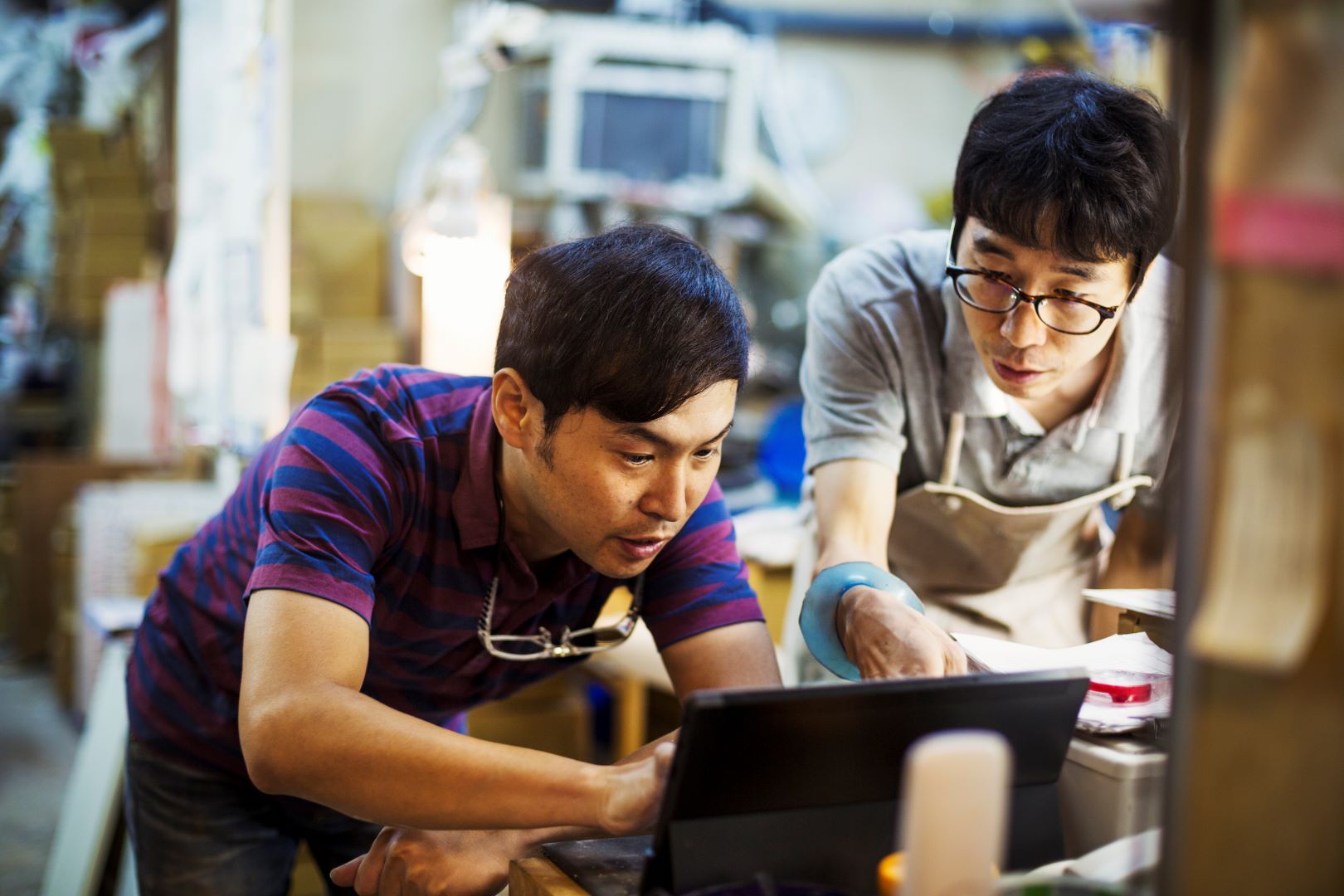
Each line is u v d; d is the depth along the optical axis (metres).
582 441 0.98
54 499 4.41
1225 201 0.59
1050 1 3.58
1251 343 0.58
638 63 5.35
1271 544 0.58
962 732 0.88
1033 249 1.14
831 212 6.15
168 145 4.34
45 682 4.33
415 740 0.95
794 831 0.86
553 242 1.08
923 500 1.47
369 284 3.72
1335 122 0.55
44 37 5.48
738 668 1.22
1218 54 0.59
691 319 0.95
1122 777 0.93
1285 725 0.59
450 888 1.05
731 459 4.22
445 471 1.16
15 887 2.78
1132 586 1.44
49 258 5.10
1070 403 1.39
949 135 6.73
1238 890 0.60
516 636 1.25
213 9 3.24
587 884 0.90
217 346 3.15
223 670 1.38
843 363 1.42
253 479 1.37
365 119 4.68
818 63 6.52
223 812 1.45
